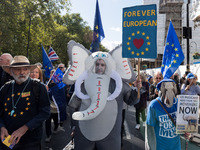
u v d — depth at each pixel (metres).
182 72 13.13
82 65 2.81
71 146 4.25
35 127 2.38
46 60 5.97
